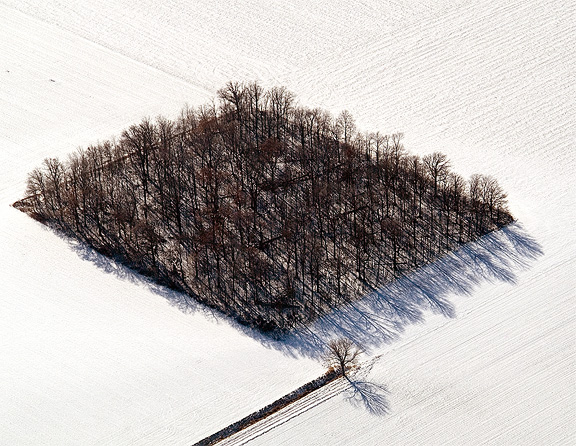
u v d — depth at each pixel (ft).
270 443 608.19
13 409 621.72
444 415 621.31
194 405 626.64
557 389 635.25
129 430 611.47
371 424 616.80
